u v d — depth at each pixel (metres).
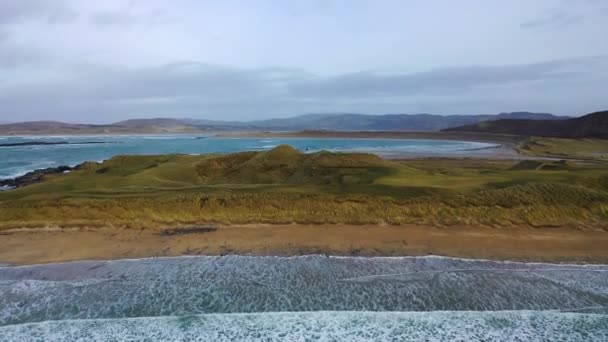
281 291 12.38
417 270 13.98
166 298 11.90
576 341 9.62
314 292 12.32
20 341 9.54
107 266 14.27
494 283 12.94
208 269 14.04
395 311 11.12
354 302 11.72
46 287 12.59
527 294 12.20
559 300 11.82
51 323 10.33
